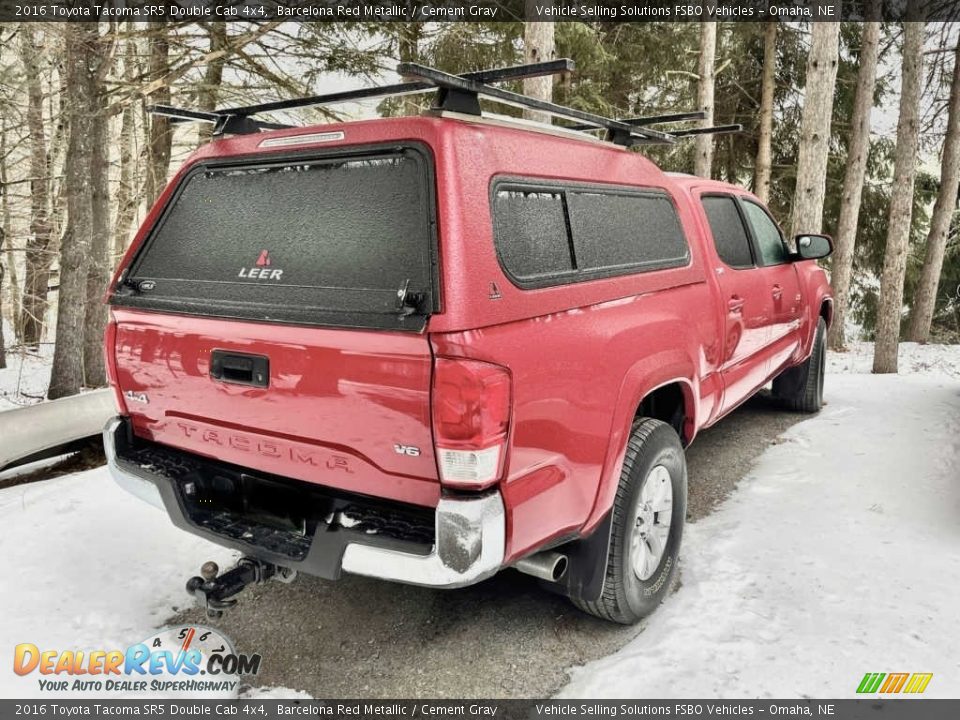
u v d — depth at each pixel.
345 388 2.35
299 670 2.89
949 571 3.44
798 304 5.54
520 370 2.34
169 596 3.45
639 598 3.07
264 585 3.56
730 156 19.47
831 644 2.89
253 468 2.76
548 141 2.86
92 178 9.49
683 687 2.68
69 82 7.79
